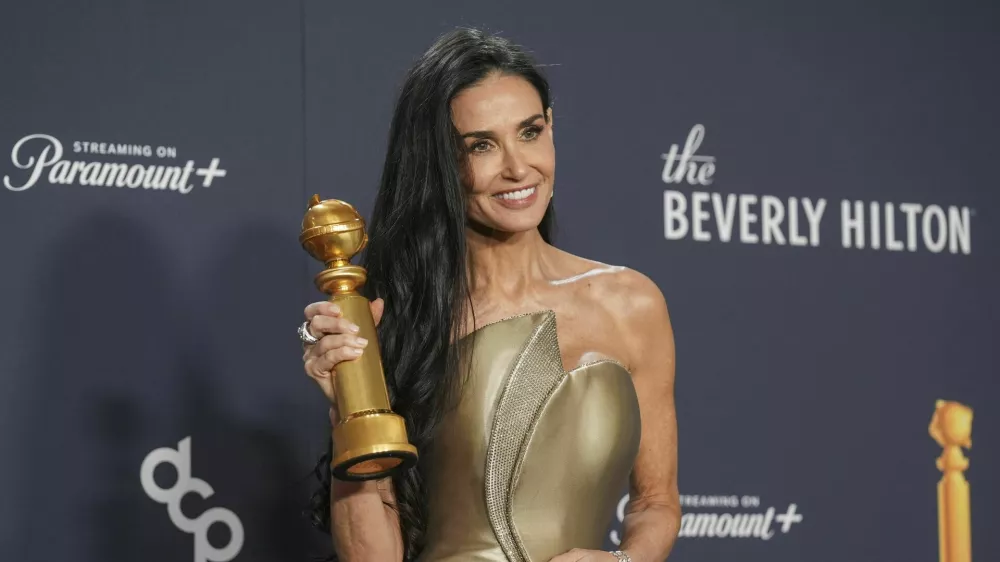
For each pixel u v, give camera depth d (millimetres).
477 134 2496
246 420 3629
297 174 3748
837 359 4211
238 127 3711
